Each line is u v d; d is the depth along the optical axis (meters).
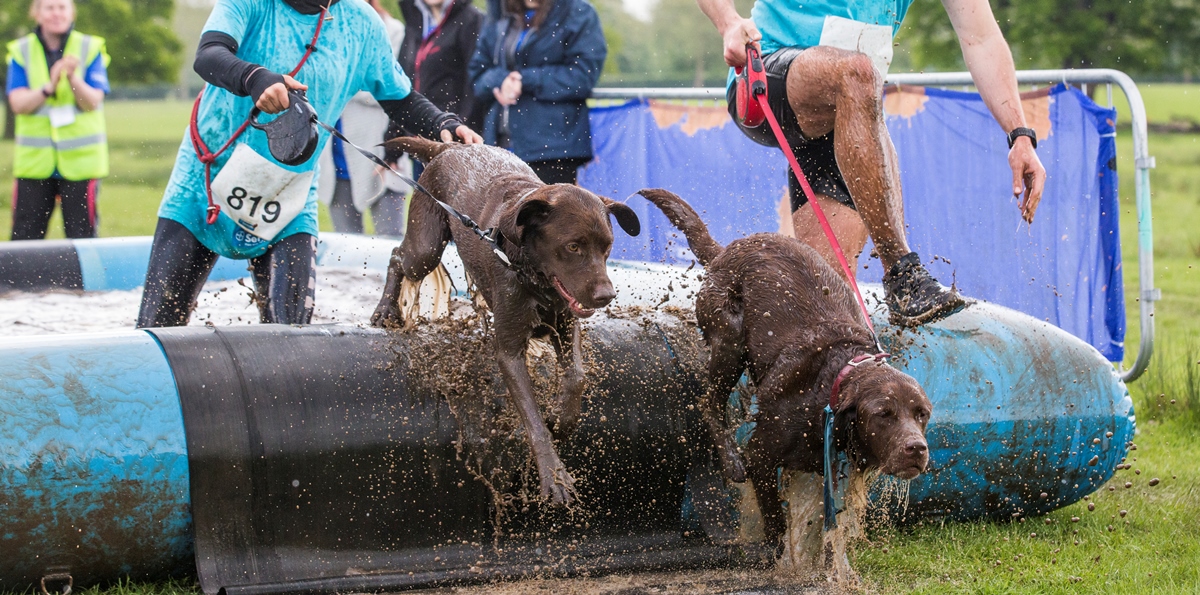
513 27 11.95
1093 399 7.09
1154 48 28.36
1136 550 6.50
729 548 6.27
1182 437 8.86
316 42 7.20
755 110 7.05
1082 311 9.59
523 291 5.37
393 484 5.85
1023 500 7.05
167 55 54.09
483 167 6.04
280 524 5.67
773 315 6.02
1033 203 7.08
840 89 6.88
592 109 12.83
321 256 12.16
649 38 51.69
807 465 5.84
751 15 7.75
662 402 6.32
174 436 5.49
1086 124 9.48
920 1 30.03
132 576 5.67
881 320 6.91
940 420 6.69
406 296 6.86
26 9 47.47
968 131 9.80
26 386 5.41
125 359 5.66
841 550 6.08
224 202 7.27
